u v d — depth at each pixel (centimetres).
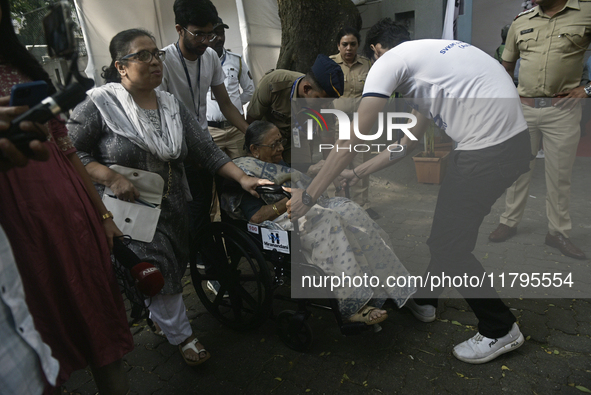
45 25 105
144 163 198
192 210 298
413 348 226
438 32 786
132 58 187
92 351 154
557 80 289
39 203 135
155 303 203
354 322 211
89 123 190
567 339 223
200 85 286
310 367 217
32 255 136
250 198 228
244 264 330
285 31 535
